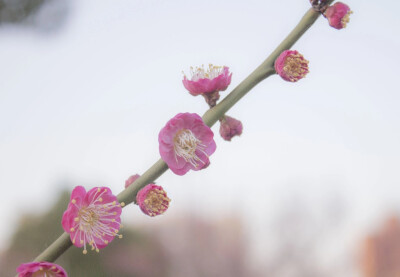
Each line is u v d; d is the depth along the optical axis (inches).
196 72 15.2
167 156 14.3
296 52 14.3
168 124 14.3
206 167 14.5
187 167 14.4
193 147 14.4
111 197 14.0
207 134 14.5
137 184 14.2
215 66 15.2
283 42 14.6
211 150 14.5
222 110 14.6
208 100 14.7
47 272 13.4
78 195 13.7
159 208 13.9
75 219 13.6
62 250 13.7
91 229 13.8
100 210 13.9
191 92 14.7
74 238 13.6
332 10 14.4
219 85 14.5
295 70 14.3
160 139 14.3
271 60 14.6
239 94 14.6
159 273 49.0
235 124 15.2
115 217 13.9
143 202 13.8
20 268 13.2
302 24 14.6
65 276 13.4
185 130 14.4
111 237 13.9
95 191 13.9
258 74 14.6
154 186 13.9
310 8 14.5
